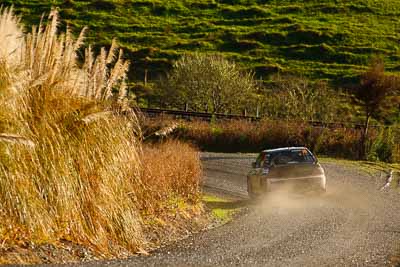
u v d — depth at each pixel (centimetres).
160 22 16788
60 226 1998
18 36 2044
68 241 1992
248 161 6250
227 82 9838
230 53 14400
